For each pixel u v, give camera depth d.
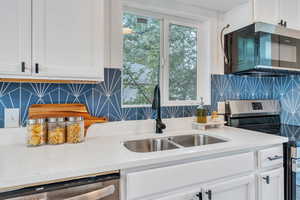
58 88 1.33
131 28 1.64
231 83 1.99
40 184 0.74
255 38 1.59
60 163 0.84
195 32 1.93
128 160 0.88
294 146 1.29
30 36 1.01
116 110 1.51
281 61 1.67
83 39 1.14
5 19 0.97
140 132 1.55
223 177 1.09
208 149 1.06
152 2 1.61
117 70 1.51
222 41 1.92
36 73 1.02
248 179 1.17
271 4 1.65
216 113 1.79
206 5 1.76
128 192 0.87
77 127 1.23
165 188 0.94
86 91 1.41
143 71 1.69
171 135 1.49
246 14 1.67
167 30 1.78
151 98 1.72
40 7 1.03
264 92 2.18
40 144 1.14
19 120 1.23
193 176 1.01
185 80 1.88
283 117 2.12
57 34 1.07
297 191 1.31
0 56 0.96
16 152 1.01
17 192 0.70
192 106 1.82
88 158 0.91
